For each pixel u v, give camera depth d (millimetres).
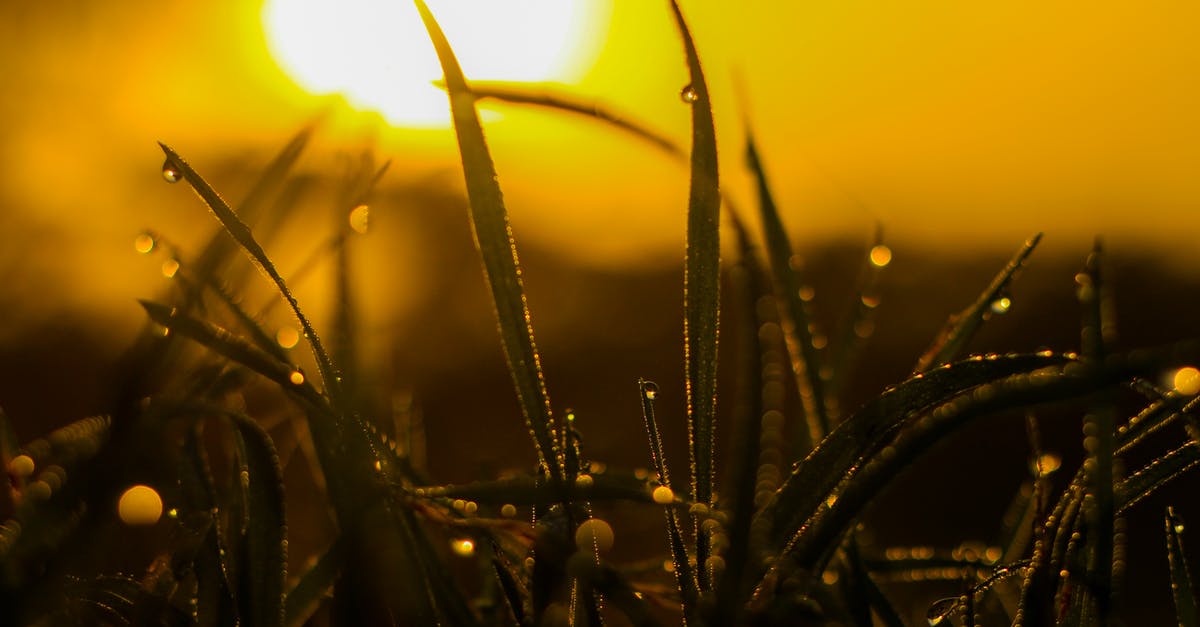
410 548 288
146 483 273
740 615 264
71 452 271
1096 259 281
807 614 263
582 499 286
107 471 271
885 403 279
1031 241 327
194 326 286
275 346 310
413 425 341
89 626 287
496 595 322
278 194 311
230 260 307
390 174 375
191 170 292
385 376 329
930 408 279
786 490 276
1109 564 286
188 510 305
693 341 291
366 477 288
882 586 335
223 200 293
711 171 291
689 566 283
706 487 288
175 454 302
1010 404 266
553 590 293
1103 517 286
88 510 269
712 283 291
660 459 294
